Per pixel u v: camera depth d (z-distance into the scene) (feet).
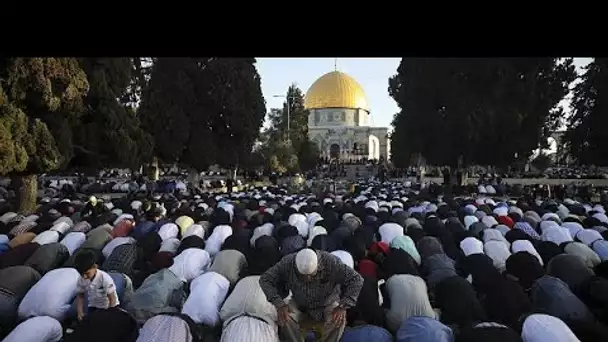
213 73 93.40
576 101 101.14
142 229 34.47
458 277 20.97
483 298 21.40
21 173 46.19
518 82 93.35
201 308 20.11
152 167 104.12
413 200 58.08
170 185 90.22
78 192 93.86
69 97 47.01
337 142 279.28
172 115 90.38
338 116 287.48
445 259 26.02
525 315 18.01
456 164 104.58
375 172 193.98
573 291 23.09
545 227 37.86
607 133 93.30
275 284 16.12
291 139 163.02
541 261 28.60
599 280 21.44
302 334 16.80
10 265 25.55
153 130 90.63
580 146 100.27
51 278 20.65
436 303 21.02
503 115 92.38
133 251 26.21
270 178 129.29
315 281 15.93
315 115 290.76
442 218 42.96
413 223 36.35
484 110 93.40
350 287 16.05
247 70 98.68
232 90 95.20
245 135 98.07
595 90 96.89
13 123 42.27
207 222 37.09
